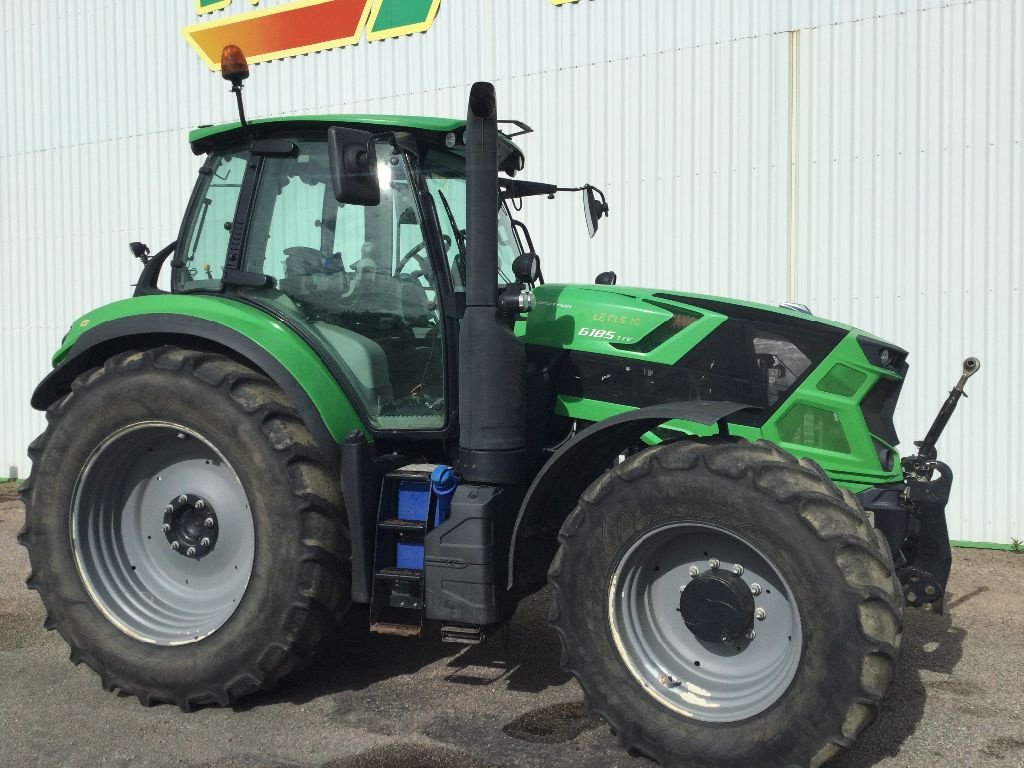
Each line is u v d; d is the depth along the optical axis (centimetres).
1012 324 570
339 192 303
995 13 564
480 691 347
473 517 314
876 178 596
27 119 901
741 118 627
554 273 691
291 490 321
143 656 336
